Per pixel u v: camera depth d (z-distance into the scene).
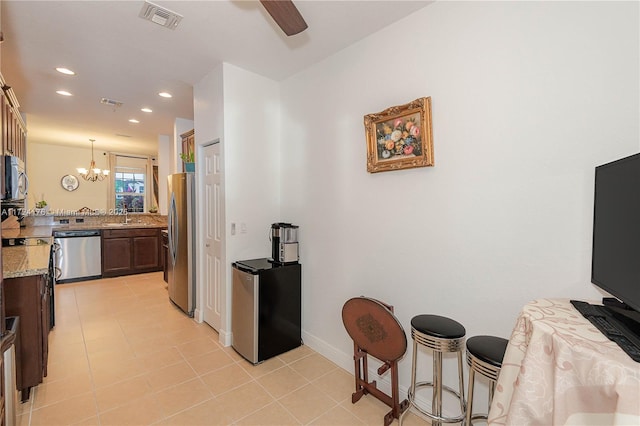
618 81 1.24
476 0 1.65
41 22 2.09
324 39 2.27
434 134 1.83
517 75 1.50
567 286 1.37
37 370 1.92
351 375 2.32
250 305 2.46
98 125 4.95
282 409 1.91
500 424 1.02
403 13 1.95
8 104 2.71
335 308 2.51
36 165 6.52
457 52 1.73
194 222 3.38
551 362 0.88
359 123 2.29
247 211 2.88
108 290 4.43
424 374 1.93
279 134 3.08
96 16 2.03
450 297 1.78
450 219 1.77
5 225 3.91
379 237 2.17
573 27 1.34
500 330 1.58
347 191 2.40
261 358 2.48
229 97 2.72
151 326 3.14
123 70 2.87
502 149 1.56
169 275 3.93
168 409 1.88
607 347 0.81
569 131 1.36
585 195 1.32
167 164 5.77
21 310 1.87
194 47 2.43
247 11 1.98
